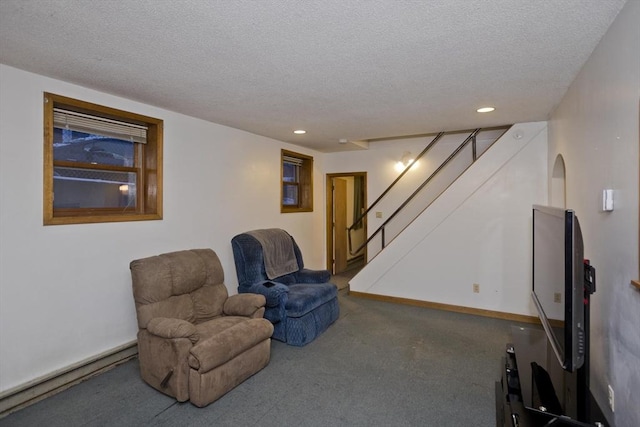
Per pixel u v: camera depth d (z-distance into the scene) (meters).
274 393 2.54
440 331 3.81
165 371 2.45
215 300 3.25
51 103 2.55
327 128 4.29
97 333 2.84
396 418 2.25
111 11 1.68
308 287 3.99
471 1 1.59
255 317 3.10
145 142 3.33
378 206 5.82
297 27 1.83
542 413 1.68
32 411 2.31
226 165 4.13
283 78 2.59
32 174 2.44
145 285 2.72
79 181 2.86
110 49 2.09
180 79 2.60
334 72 2.47
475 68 2.41
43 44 2.03
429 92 2.92
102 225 2.87
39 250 2.48
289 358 3.13
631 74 1.58
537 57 2.23
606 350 1.95
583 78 2.38
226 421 2.21
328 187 6.27
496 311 4.36
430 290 4.76
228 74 2.50
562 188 3.76
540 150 4.07
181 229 3.56
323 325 3.78
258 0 1.58
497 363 3.03
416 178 5.51
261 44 2.03
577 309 1.48
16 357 2.36
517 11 1.68
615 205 1.81
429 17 1.74
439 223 4.68
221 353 2.42
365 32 1.89
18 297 2.37
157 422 2.20
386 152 5.75
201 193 3.79
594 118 2.14
